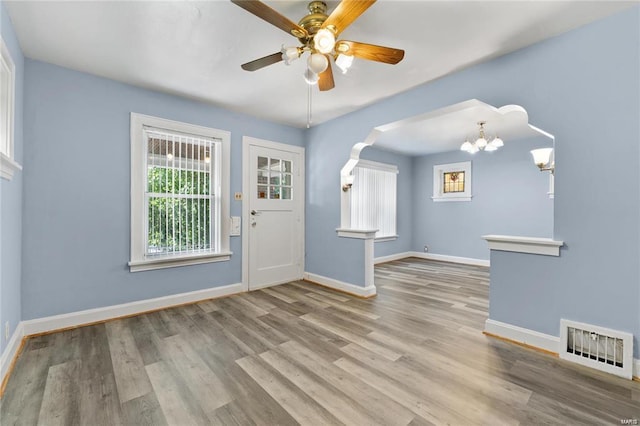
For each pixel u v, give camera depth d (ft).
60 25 6.43
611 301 6.18
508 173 17.10
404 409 5.06
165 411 5.03
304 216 14.61
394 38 6.89
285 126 13.85
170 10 5.93
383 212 19.74
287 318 9.32
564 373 6.15
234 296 11.72
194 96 10.45
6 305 6.33
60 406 5.13
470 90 8.27
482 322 8.99
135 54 7.67
